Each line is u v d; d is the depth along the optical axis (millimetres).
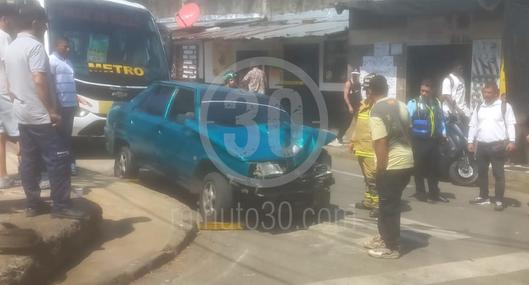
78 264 6020
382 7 13383
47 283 5461
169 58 13844
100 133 12703
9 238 5148
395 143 6715
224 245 7191
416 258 6777
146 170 10664
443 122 9688
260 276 6160
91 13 12914
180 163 8375
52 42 12305
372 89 6891
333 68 17453
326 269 6375
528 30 11578
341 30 15797
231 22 20328
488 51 12820
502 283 6016
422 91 9523
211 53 21062
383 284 5930
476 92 13117
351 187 10727
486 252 7051
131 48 13227
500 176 9219
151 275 6129
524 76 11711
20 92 5906
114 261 6129
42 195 7180
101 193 8688
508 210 9258
